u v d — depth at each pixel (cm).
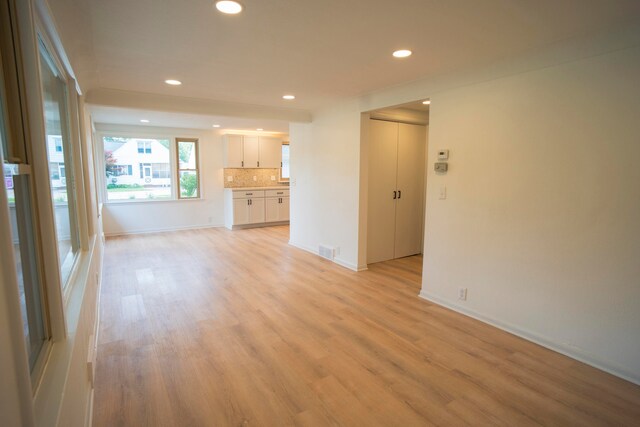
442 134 334
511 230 285
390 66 300
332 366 243
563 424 189
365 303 355
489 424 189
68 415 113
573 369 239
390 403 206
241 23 212
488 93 293
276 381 226
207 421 190
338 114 472
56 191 181
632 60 214
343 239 485
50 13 155
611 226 229
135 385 220
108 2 183
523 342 276
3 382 67
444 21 209
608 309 233
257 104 474
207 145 779
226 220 804
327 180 508
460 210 324
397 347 269
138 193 720
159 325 303
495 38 236
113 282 414
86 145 327
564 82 246
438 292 353
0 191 70
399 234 529
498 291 298
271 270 467
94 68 300
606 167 229
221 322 310
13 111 114
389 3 186
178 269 469
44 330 129
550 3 187
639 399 208
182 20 207
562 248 254
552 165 256
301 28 219
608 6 191
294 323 309
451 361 249
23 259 117
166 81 347
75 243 257
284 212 834
